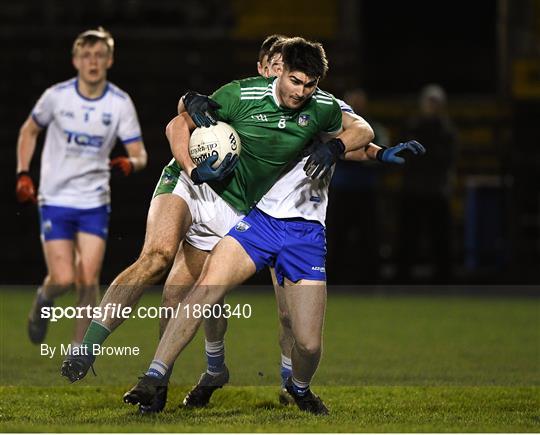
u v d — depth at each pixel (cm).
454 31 7162
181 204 2269
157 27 6988
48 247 3127
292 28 6888
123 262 6062
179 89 6550
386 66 7125
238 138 2203
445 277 5681
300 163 2239
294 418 2186
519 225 6112
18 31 6525
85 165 3127
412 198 5494
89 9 6981
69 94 3109
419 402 2419
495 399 2466
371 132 2272
